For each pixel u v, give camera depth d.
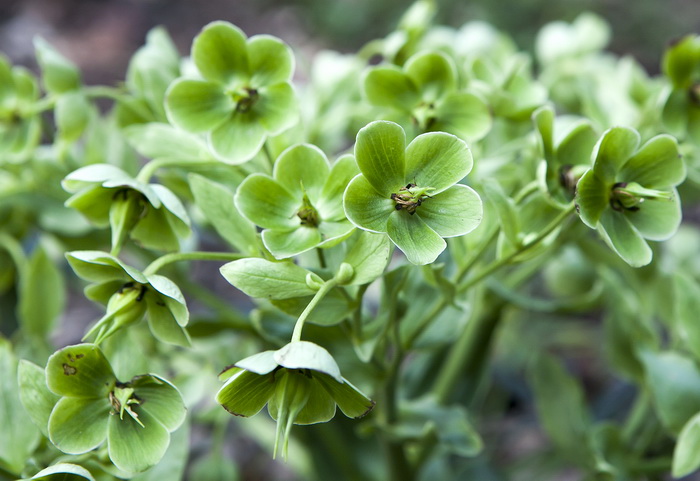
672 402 0.64
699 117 0.65
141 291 0.57
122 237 0.58
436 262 0.62
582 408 0.68
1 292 0.75
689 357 0.67
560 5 1.75
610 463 0.67
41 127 0.66
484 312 0.70
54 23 1.80
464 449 0.64
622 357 0.67
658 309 0.69
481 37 0.72
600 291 0.68
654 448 0.69
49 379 0.55
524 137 0.67
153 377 0.56
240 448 0.92
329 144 0.68
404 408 0.65
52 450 0.59
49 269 0.68
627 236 0.57
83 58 1.68
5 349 0.60
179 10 1.92
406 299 0.62
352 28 1.86
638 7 1.75
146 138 0.62
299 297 0.57
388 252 0.56
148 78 0.63
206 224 0.67
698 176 0.65
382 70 0.61
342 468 0.70
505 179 0.65
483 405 0.88
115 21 1.83
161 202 0.57
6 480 0.59
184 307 0.55
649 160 0.57
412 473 0.69
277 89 0.60
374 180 0.55
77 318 1.08
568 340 0.98
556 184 0.59
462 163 0.55
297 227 0.57
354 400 0.54
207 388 0.69
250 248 0.58
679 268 0.78
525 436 0.94
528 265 0.69
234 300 1.07
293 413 0.54
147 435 0.56
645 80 0.70
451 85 0.62
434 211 0.55
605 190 0.57
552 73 0.73
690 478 0.88
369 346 0.60
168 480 0.60
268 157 0.61
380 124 0.54
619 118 0.69
